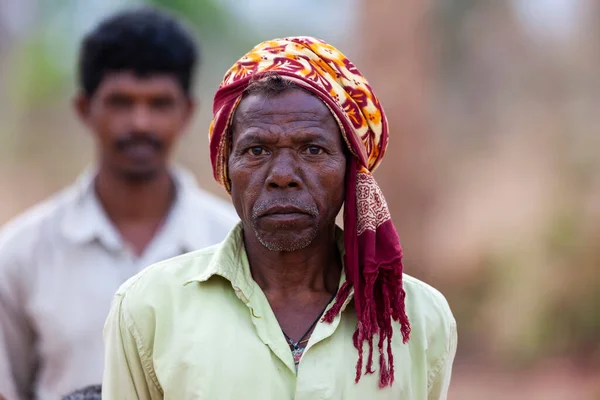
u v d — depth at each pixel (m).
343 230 5.36
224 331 4.96
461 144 25.42
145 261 7.85
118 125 7.79
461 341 22.55
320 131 4.94
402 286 5.03
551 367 21.22
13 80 33.94
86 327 7.54
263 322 5.01
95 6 34.34
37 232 7.70
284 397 4.87
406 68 22.81
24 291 7.57
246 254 5.31
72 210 7.82
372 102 5.21
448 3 25.78
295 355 5.02
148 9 8.20
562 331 21.83
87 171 8.32
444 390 5.49
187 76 8.16
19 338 7.58
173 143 8.09
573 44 25.59
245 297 5.06
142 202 7.98
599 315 21.67
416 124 23.02
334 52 5.20
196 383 4.84
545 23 26.38
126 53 7.72
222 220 8.26
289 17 35.38
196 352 4.90
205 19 33.41
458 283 23.09
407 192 23.20
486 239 23.14
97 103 7.86
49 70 33.88
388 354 4.94
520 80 25.97
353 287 5.04
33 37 34.34
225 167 5.31
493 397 19.84
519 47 26.05
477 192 24.36
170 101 7.95
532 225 22.91
